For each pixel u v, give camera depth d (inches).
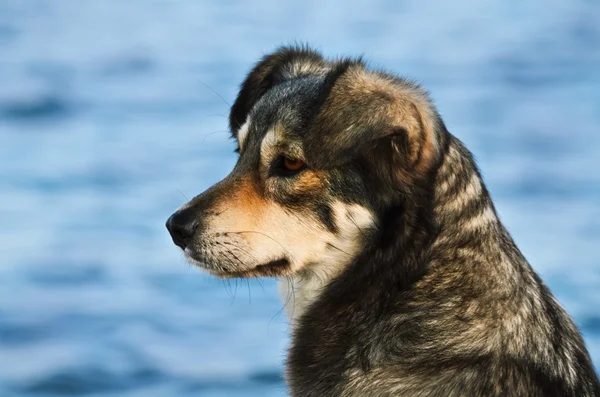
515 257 365.1
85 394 745.0
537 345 349.4
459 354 352.5
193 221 384.2
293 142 375.9
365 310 371.2
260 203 382.3
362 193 365.7
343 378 368.5
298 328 390.9
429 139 354.3
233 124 432.8
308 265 381.1
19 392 749.9
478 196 366.6
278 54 435.5
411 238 362.9
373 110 355.3
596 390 355.9
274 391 725.9
